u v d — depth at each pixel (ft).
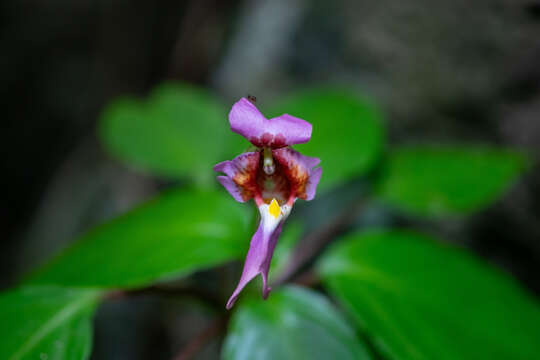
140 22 1.26
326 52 0.88
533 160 0.76
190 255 0.64
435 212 0.72
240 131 0.55
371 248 0.68
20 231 1.19
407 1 0.80
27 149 1.26
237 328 0.62
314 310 0.63
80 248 0.66
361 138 0.73
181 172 0.78
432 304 0.64
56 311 0.64
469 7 0.77
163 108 0.84
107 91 1.29
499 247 0.78
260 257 0.55
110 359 0.95
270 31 0.95
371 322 0.62
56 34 1.31
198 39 1.14
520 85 0.76
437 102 0.80
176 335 0.97
